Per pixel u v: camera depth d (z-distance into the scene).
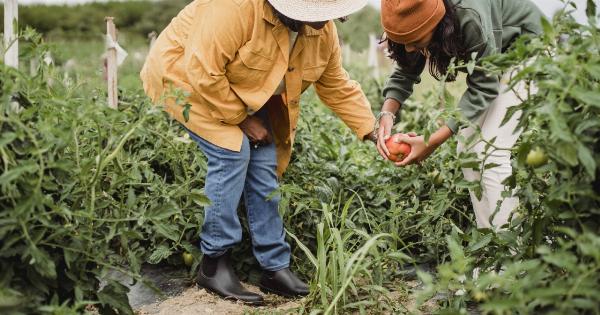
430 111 4.95
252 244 3.44
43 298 2.27
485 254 2.81
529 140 2.47
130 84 9.88
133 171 3.22
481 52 2.92
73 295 2.49
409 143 3.23
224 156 3.10
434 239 3.48
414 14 2.85
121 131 2.96
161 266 3.72
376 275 3.10
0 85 2.30
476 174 3.21
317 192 3.63
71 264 2.38
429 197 3.84
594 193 2.20
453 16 2.87
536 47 2.28
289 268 3.54
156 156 3.59
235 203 3.18
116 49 4.11
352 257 2.69
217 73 2.92
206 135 3.10
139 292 3.38
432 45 3.00
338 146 4.49
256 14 2.88
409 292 3.29
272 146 3.31
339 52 3.37
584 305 1.91
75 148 2.61
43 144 2.21
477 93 2.98
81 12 20.59
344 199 3.79
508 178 2.57
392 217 3.50
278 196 3.31
